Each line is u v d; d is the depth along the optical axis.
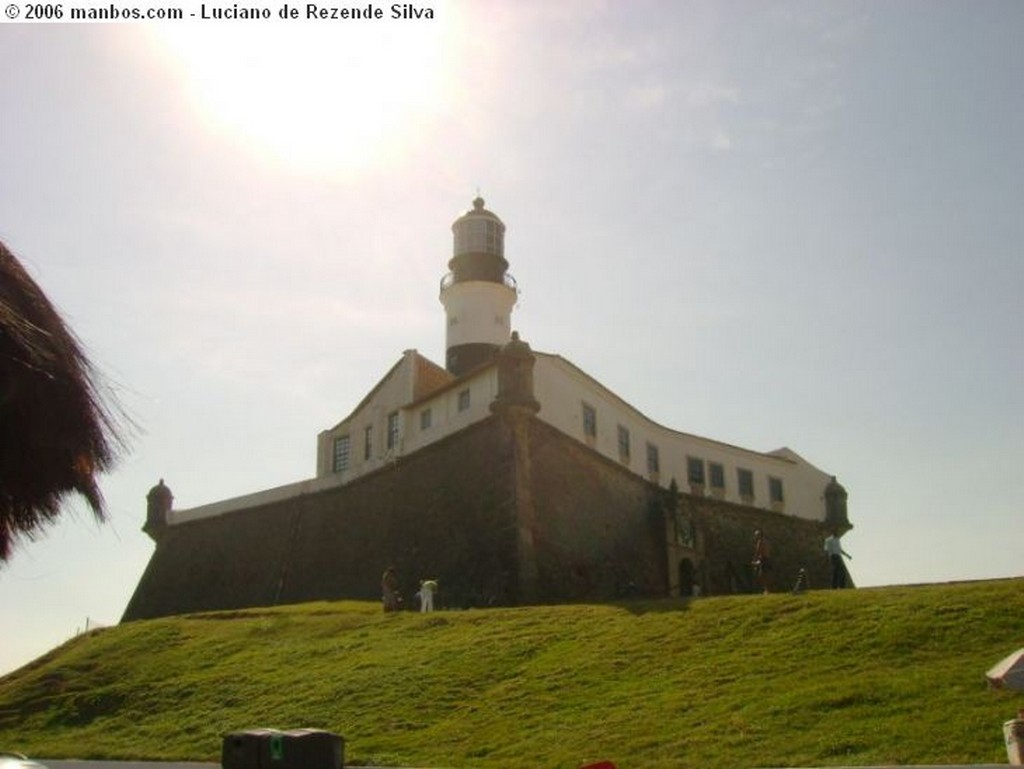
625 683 23.00
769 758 16.61
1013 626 22.55
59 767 18.55
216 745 23.98
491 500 42.94
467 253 61.44
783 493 63.38
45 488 5.72
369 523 49.41
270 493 56.19
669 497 53.75
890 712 18.20
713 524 56.97
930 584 28.91
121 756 24.20
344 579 48.84
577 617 30.45
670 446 57.44
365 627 34.16
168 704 29.28
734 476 60.59
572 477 46.25
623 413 53.59
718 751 17.38
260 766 9.12
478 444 44.94
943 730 16.77
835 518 65.38
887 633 23.30
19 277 5.41
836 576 36.41
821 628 24.58
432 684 25.61
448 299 61.00
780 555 60.75
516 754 19.20
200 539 58.84
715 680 22.00
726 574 56.19
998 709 17.50
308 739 9.32
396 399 52.44
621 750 18.34
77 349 5.61
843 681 20.42
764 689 20.73
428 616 34.03
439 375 55.31
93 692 31.97
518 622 30.97
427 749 20.59
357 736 22.45
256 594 53.22
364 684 26.66
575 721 20.77
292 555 52.78
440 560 44.16
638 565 49.50
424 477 47.31
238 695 28.38
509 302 61.12
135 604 59.62
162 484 62.72
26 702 32.69
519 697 23.28
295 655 31.86
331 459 55.66
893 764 15.42
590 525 46.47
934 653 21.69
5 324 5.12
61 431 5.46
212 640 36.09
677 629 26.78
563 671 24.77
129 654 36.44
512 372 43.78
